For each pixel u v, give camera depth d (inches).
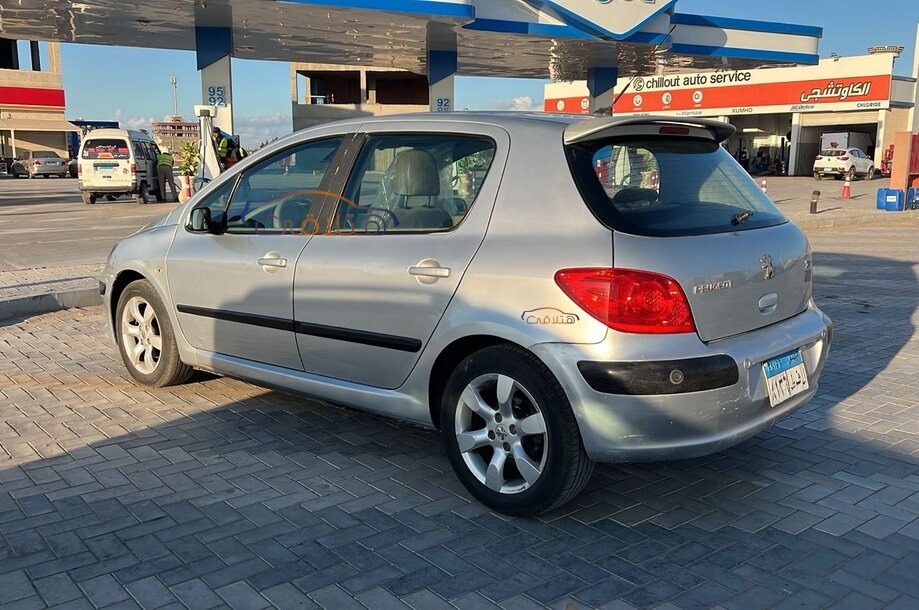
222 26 725.9
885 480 159.9
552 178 139.6
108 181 875.4
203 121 696.4
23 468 164.1
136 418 194.9
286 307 171.3
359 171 166.6
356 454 173.3
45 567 125.6
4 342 270.4
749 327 140.6
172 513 144.5
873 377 232.4
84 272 380.5
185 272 195.2
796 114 1742.1
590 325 127.8
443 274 143.9
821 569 126.0
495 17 729.0
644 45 839.7
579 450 132.6
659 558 129.3
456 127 155.1
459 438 146.9
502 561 128.3
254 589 119.8
